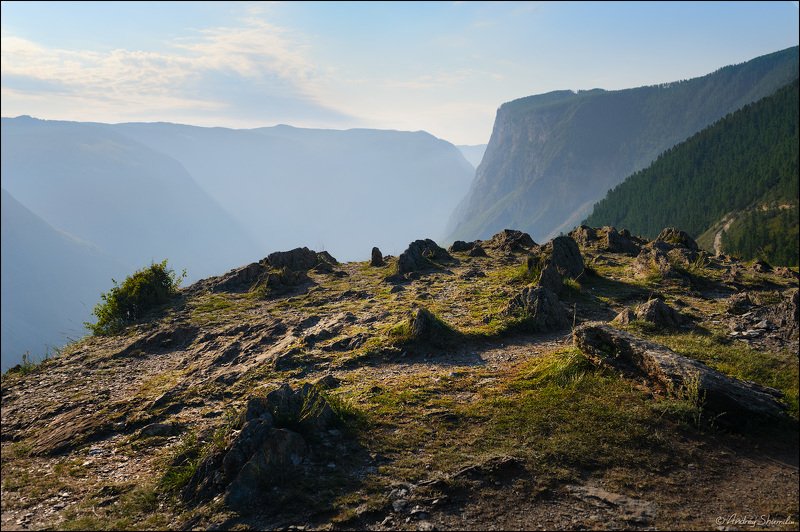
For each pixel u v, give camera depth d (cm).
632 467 902
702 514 772
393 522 778
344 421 1091
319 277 3212
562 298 2152
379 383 1363
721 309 1823
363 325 1939
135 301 2600
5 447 1242
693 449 946
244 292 2953
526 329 1762
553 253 2550
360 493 852
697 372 1088
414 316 1753
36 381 1745
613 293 2228
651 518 765
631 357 1248
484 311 2002
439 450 982
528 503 814
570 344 1571
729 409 1012
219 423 1187
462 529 758
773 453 927
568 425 1037
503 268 3023
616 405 1097
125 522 824
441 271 3042
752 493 819
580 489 844
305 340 1767
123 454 1105
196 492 885
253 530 775
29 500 930
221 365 1678
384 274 3164
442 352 1596
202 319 2341
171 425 1207
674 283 2364
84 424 1281
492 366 1455
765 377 1166
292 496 845
